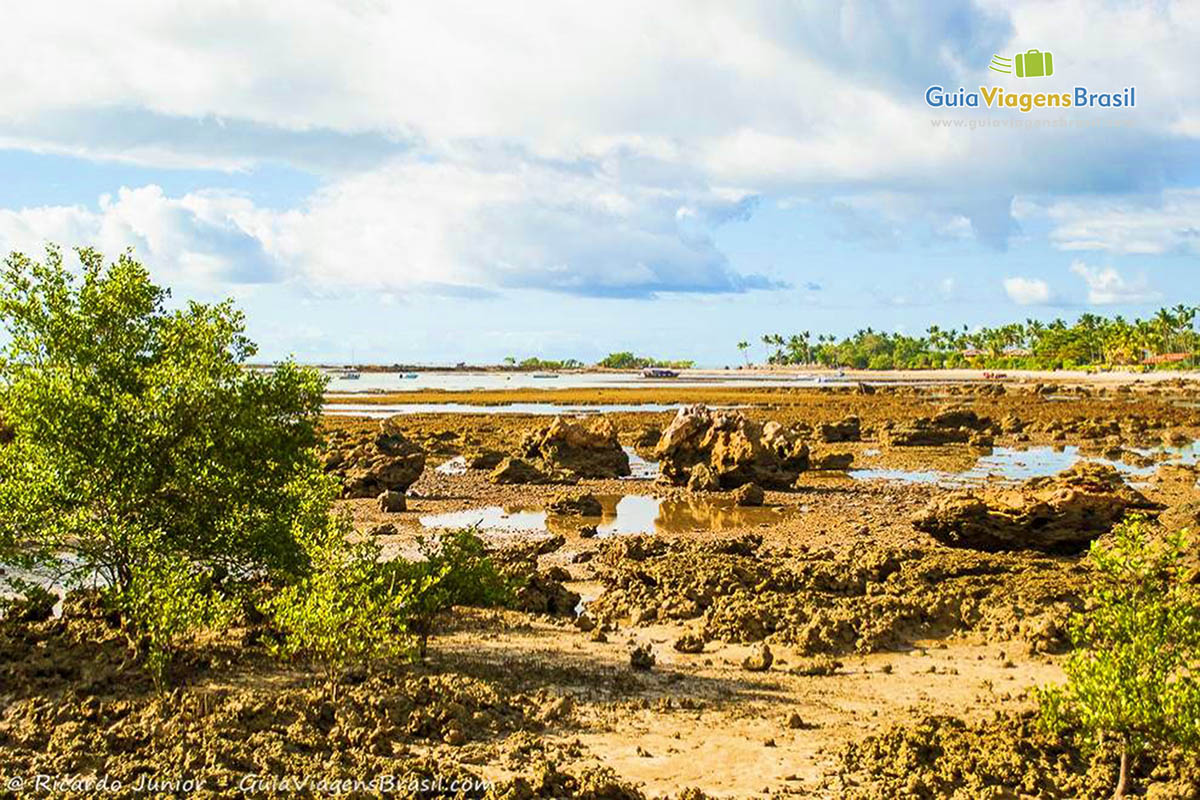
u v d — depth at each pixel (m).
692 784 14.24
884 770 14.66
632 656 20.48
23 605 21.61
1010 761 14.45
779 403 124.31
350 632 16.92
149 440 19.80
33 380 19.73
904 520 40.56
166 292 22.03
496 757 15.05
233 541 20.61
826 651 21.92
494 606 25.53
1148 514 33.50
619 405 127.56
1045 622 22.17
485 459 59.47
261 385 21.11
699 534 38.25
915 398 131.38
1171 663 13.67
